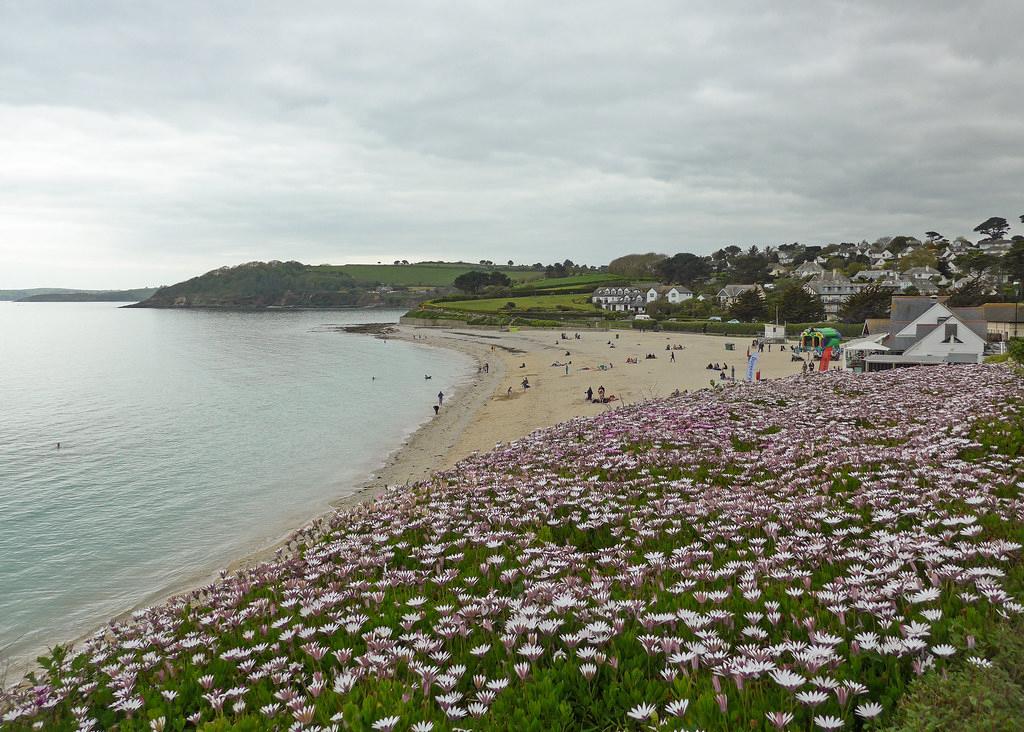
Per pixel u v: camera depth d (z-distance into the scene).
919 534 8.26
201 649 7.41
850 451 14.39
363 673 5.95
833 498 10.84
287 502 34.41
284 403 70.06
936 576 6.54
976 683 4.39
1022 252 141.62
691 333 158.62
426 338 168.50
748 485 13.05
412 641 6.63
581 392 70.12
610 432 20.09
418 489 15.55
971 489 10.34
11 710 6.22
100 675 7.18
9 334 185.38
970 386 26.28
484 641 6.58
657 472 14.66
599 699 5.34
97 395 75.31
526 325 197.12
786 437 17.70
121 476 40.16
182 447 48.31
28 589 24.05
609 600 7.00
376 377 93.75
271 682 6.41
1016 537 8.00
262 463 43.41
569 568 8.62
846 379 33.50
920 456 12.95
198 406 67.69
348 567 9.41
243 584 9.68
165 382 87.31
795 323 142.75
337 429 55.50
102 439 51.06
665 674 5.24
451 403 69.44
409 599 7.98
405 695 5.24
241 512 32.94
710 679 5.21
